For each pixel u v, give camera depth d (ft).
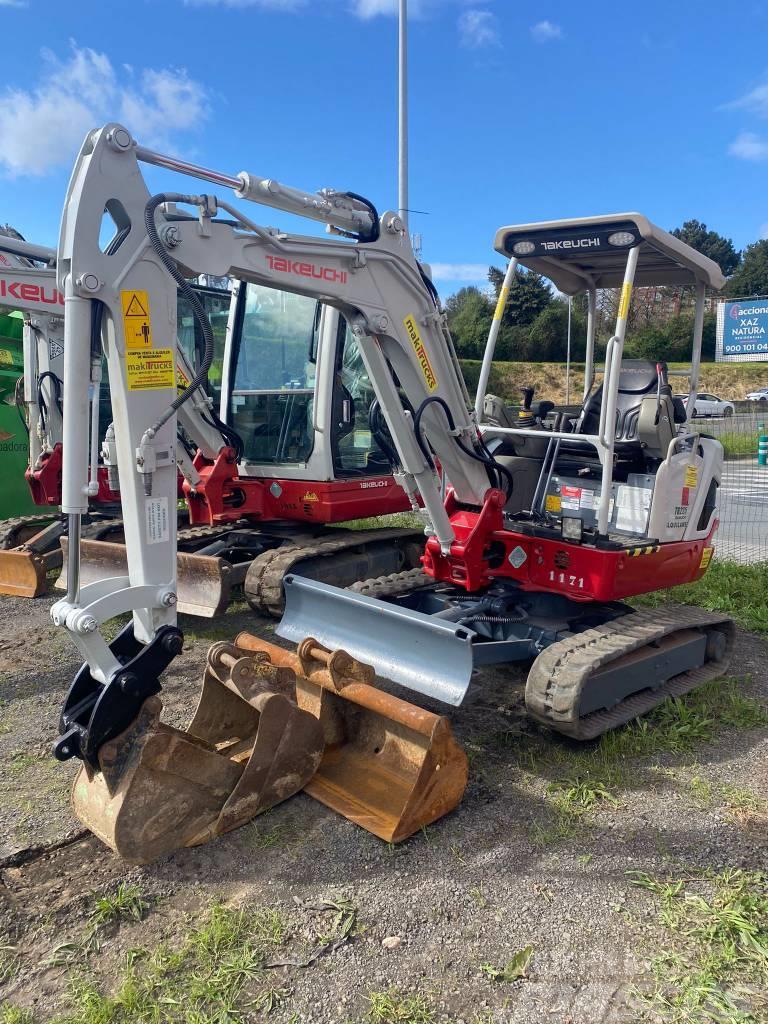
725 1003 7.68
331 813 10.99
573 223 13.97
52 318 24.02
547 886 9.53
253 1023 7.48
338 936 8.63
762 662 17.34
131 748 9.77
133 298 9.65
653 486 14.70
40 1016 7.54
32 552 22.44
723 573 23.56
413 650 13.16
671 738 13.29
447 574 15.76
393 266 12.97
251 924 8.77
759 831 10.69
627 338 17.42
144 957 8.33
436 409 14.15
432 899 9.26
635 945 8.52
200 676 16.19
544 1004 7.73
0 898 9.23
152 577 10.12
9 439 28.27
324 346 19.53
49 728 13.91
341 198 12.14
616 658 13.61
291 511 20.90
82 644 9.50
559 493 16.25
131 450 9.87
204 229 10.39
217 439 20.68
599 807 11.30
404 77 36.45
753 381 123.65
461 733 13.71
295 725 11.02
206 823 10.35
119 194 9.45
